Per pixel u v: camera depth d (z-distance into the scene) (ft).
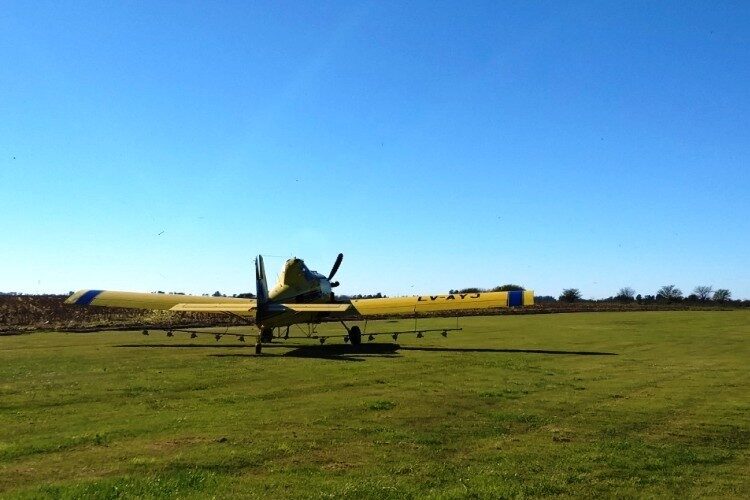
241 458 23.18
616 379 44.62
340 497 19.11
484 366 51.83
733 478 21.75
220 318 129.08
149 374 46.47
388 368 50.26
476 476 21.56
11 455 23.50
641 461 23.71
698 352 63.87
